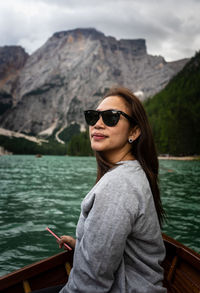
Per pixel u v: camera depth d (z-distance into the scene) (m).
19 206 8.23
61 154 184.00
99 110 1.47
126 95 1.46
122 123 1.41
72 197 10.02
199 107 103.69
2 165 35.72
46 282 2.10
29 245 4.86
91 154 121.69
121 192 1.15
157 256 1.30
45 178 17.92
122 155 1.47
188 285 2.15
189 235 5.58
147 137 1.45
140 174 1.30
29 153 174.50
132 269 1.22
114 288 1.18
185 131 87.56
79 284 1.16
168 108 116.50
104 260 1.09
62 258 2.21
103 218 1.11
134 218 1.14
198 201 9.59
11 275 1.93
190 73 151.25
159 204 1.55
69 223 6.31
